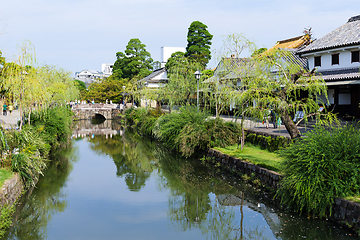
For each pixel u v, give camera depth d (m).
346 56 20.36
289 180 8.90
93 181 14.54
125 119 45.56
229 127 17.48
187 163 17.23
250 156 13.96
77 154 21.50
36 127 17.50
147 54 61.94
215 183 13.31
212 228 9.38
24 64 12.80
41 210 10.72
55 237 8.62
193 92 28.22
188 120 18.55
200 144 17.28
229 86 15.23
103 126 43.09
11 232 8.93
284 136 14.02
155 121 25.94
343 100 20.33
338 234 7.74
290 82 11.71
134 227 9.43
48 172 16.14
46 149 17.52
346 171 8.19
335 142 8.70
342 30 22.38
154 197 12.27
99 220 9.90
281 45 32.50
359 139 8.63
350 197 8.09
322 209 8.43
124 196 12.35
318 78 12.01
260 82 12.19
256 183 11.83
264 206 10.35
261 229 8.91
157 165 17.75
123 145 25.78
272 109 12.03
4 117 20.92
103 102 61.22
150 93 36.94
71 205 11.27
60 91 25.45
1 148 11.01
